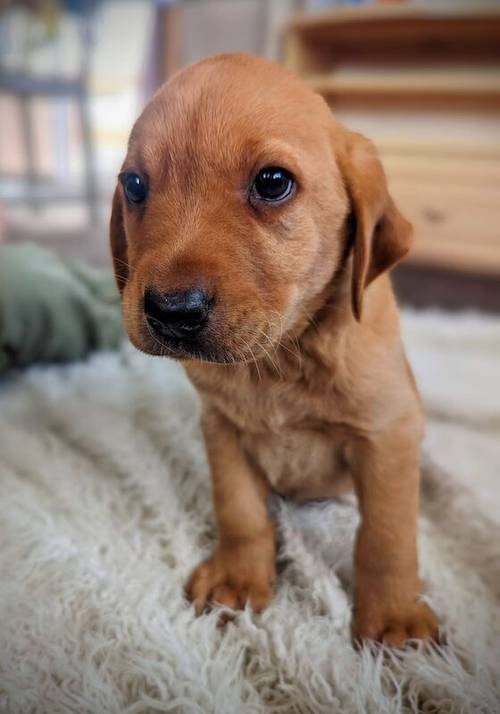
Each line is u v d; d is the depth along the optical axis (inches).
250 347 7.1
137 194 7.7
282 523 9.8
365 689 7.3
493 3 20.6
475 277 25.7
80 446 12.4
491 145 21.4
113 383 14.5
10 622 8.2
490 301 23.3
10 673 7.4
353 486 10.1
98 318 15.7
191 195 7.0
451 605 8.6
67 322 15.4
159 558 9.5
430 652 7.8
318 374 8.1
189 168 7.0
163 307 6.6
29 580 8.8
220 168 7.0
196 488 10.9
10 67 30.2
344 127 8.3
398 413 8.2
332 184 7.7
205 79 7.4
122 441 12.1
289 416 8.5
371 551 8.3
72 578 8.8
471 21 20.6
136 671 7.5
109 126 43.4
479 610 8.5
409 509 8.3
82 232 31.3
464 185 22.0
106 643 7.9
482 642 8.0
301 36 23.3
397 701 7.3
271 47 32.6
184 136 7.1
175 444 12.0
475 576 9.2
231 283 6.8
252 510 9.1
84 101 31.5
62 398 13.9
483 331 18.1
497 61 22.1
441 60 22.9
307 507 10.5
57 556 9.2
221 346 6.9
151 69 37.1
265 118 7.1
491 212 21.9
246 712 7.1
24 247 16.3
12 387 14.8
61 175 42.8
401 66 23.5
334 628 8.2
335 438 8.8
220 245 6.8
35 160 36.7
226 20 34.1
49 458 11.9
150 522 10.1
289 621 8.2
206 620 8.3
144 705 7.1
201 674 7.4
